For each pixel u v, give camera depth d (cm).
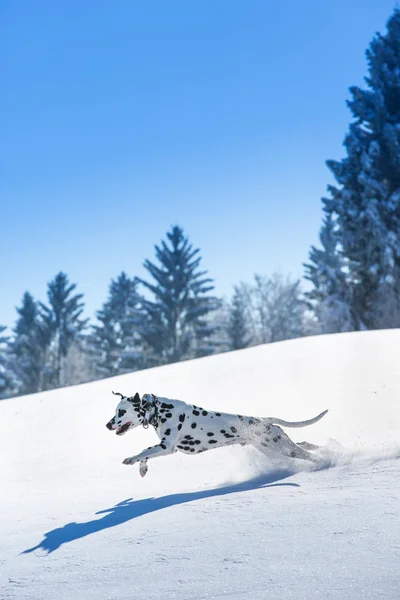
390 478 559
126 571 362
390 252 4672
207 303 7388
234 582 320
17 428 1440
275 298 7619
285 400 1305
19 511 638
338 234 5225
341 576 311
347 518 424
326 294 5288
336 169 5228
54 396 1903
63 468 973
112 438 1207
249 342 7350
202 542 404
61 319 8588
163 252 7238
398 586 291
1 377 7912
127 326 8281
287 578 317
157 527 469
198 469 822
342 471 633
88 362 8338
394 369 1440
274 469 712
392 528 388
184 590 316
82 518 552
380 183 4969
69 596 327
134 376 2017
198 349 7081
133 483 774
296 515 448
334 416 1081
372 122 5209
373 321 4862
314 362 1702
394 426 934
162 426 694
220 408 1334
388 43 5319
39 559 420
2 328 7938
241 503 518
